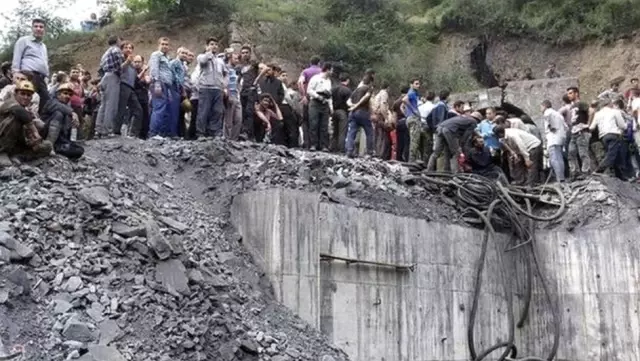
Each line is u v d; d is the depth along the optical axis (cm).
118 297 848
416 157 1577
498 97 2470
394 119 1612
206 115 1357
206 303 898
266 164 1238
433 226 1289
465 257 1330
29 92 1014
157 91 1346
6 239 841
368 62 3144
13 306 788
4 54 3138
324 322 1123
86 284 850
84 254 888
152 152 1241
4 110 997
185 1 3042
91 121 1495
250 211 1114
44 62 1140
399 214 1271
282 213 1080
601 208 1421
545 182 1619
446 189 1430
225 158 1249
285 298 1062
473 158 1508
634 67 2856
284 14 3161
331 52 3078
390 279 1217
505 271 1385
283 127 1537
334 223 1155
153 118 1352
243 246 1109
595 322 1366
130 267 891
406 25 3422
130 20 3080
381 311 1194
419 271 1253
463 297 1312
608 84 2880
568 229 1415
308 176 1234
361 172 1358
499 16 3228
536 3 3203
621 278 1350
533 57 3148
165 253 915
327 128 1502
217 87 1366
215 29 2973
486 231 1357
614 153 1557
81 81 1459
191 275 925
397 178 1403
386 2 3462
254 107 1495
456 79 3131
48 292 824
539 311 1414
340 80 1590
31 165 1017
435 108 1566
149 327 827
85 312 815
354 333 1154
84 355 752
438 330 1264
